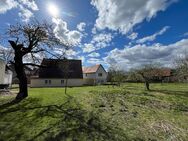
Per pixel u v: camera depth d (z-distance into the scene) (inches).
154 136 345.7
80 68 2106.3
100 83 2352.4
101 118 447.2
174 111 557.3
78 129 360.2
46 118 425.1
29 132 337.7
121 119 448.5
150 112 534.6
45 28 706.2
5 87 1026.7
